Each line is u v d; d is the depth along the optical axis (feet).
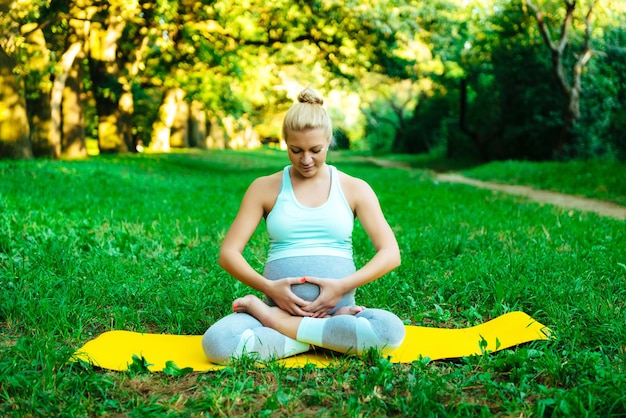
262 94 108.47
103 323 13.15
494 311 13.98
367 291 15.78
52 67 58.75
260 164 101.91
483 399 9.10
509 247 20.92
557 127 92.07
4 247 19.04
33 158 59.98
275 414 8.67
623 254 19.43
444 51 80.48
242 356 10.39
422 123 153.79
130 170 60.44
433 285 16.48
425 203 39.93
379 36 75.82
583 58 82.64
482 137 104.99
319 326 10.81
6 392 8.94
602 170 62.69
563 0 81.30
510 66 93.20
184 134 129.70
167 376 10.05
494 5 90.89
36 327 12.10
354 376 10.00
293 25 76.54
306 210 11.52
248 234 11.70
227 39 77.36
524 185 64.13
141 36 75.56
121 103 89.81
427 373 10.04
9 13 53.62
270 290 11.14
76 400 8.93
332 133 11.38
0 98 57.36
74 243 20.67
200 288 15.55
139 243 21.71
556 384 9.64
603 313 12.77
